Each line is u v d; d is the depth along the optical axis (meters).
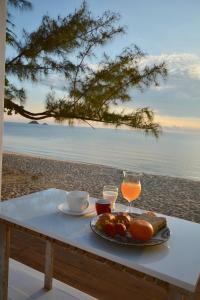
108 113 3.25
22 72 3.32
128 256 0.82
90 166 7.09
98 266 1.88
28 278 1.66
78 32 3.17
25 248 2.09
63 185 4.88
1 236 1.16
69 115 3.31
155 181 5.54
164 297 1.59
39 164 6.99
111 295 1.59
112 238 0.89
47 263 1.56
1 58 2.10
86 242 0.89
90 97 3.24
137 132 3.33
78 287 1.65
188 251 0.87
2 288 1.23
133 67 3.13
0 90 2.12
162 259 0.81
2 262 1.20
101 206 1.10
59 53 3.28
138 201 4.04
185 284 0.70
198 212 3.57
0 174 2.25
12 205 1.20
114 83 3.19
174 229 1.04
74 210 1.13
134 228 0.89
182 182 5.47
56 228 0.98
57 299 1.49
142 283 1.71
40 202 1.25
